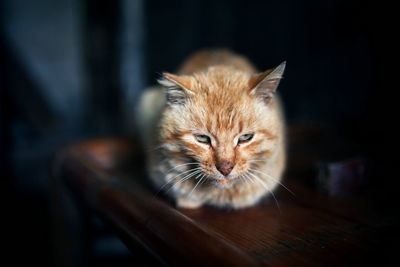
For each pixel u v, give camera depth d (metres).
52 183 0.63
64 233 0.62
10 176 1.19
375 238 0.37
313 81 0.95
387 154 0.60
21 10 1.70
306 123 0.80
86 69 1.78
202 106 0.42
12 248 0.92
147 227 0.35
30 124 1.45
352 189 0.48
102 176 0.49
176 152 0.43
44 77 1.81
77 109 1.86
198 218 0.41
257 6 1.11
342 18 0.83
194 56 0.60
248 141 0.42
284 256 0.34
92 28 1.65
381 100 0.73
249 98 0.42
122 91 1.37
